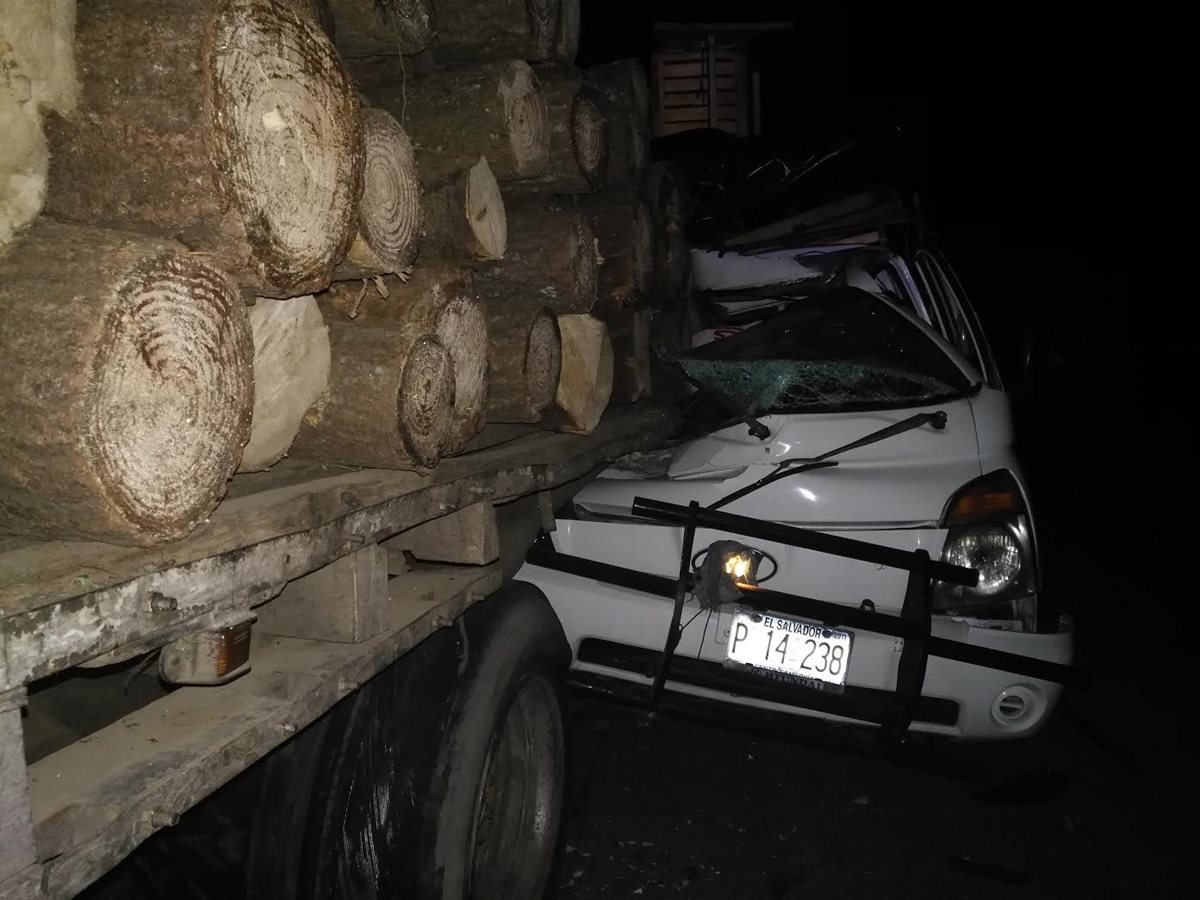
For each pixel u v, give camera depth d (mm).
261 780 2105
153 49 1302
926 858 3223
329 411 1827
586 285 2975
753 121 13180
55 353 1144
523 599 2508
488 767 2262
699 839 3307
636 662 3074
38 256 1224
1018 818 3486
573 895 2984
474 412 2236
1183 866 3205
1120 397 11883
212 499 1358
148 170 1323
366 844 2082
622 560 3133
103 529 1218
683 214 4605
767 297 4977
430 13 2379
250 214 1386
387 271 1853
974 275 12312
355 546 1751
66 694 1671
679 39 12883
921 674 2750
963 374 3465
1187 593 6113
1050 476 9539
